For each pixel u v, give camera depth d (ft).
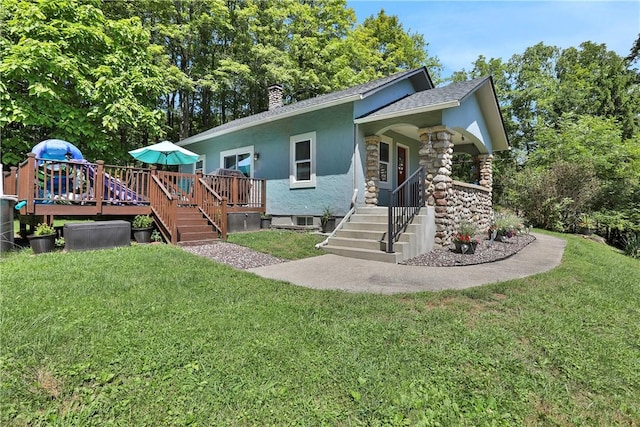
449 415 6.49
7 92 28.14
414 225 21.84
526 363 8.32
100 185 22.30
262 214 31.96
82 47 32.35
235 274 15.70
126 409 6.31
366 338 9.18
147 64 37.70
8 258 17.02
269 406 6.52
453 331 9.73
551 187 41.52
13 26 28.91
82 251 19.10
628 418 6.74
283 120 32.86
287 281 15.20
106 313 10.13
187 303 11.36
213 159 41.83
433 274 16.85
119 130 39.91
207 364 7.71
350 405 6.64
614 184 42.06
